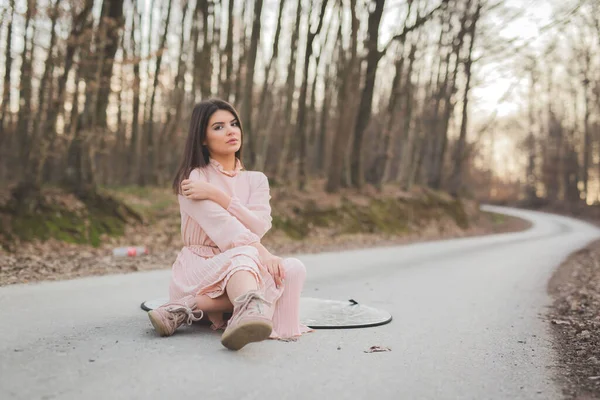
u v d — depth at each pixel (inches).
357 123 847.1
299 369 106.9
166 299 186.2
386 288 246.2
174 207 542.9
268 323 108.7
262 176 143.3
